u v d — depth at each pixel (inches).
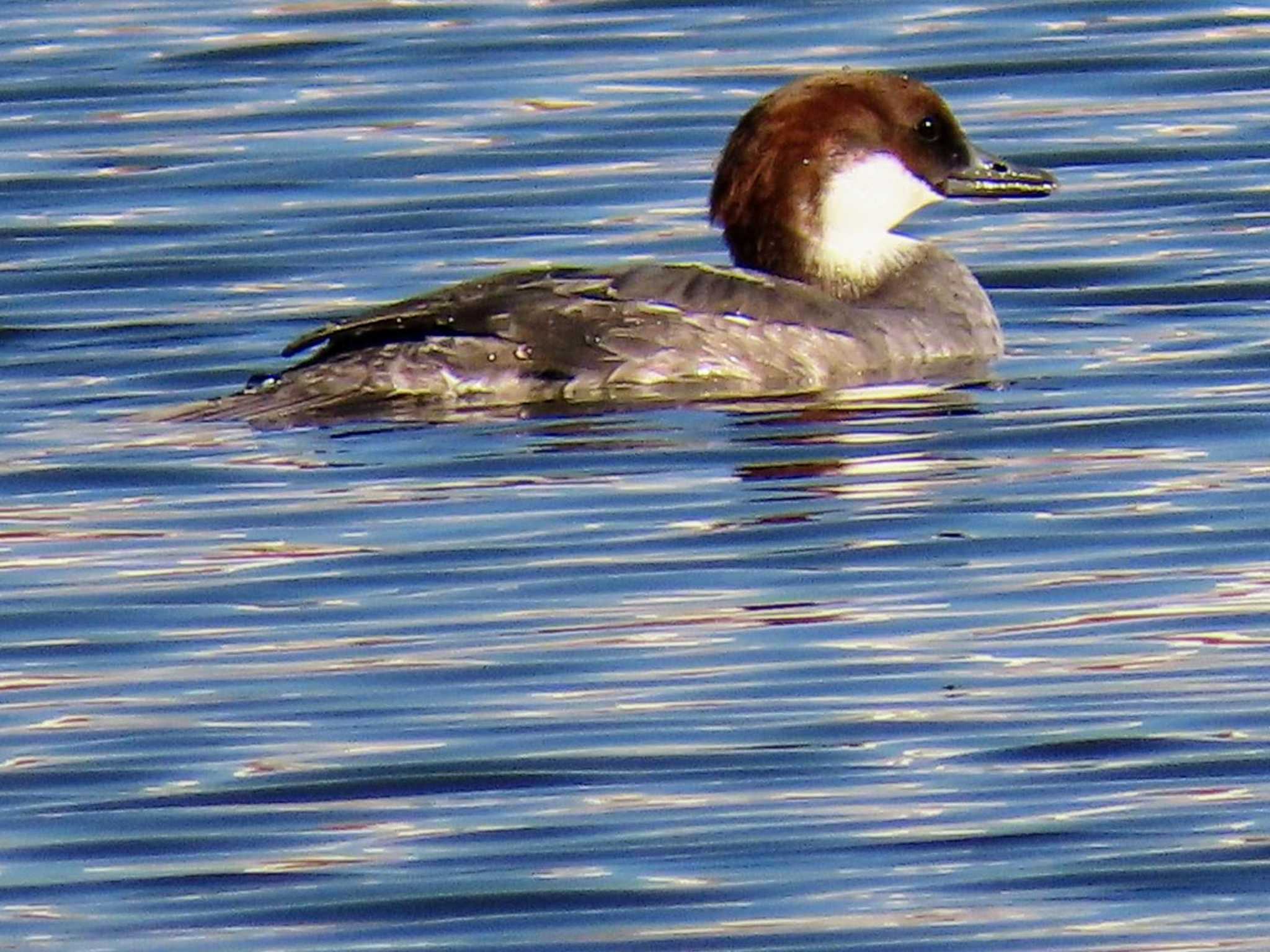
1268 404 646.5
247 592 554.9
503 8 964.6
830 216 714.2
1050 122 858.1
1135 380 669.9
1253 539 567.5
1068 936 426.0
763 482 608.1
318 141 854.5
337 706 503.5
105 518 593.3
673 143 846.5
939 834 455.2
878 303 706.2
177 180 828.0
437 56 919.0
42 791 475.2
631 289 676.7
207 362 697.6
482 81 898.1
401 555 569.9
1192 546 565.9
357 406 654.5
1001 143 844.0
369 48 928.9
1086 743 482.6
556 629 534.0
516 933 430.6
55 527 589.3
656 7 957.8
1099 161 830.5
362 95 888.3
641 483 608.7
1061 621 532.4
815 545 572.1
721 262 765.3
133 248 780.6
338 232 791.7
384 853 453.7
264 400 657.0
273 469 618.2
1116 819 458.0
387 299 742.5
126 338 715.4
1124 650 518.3
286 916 436.8
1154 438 629.3
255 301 743.1
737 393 668.7
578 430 643.5
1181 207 794.2
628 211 801.6
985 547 569.9
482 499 601.3
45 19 962.7
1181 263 755.4
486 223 794.2
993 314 703.7
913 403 660.7
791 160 715.4
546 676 513.3
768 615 538.9
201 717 500.1
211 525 588.7
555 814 464.1
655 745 486.6
